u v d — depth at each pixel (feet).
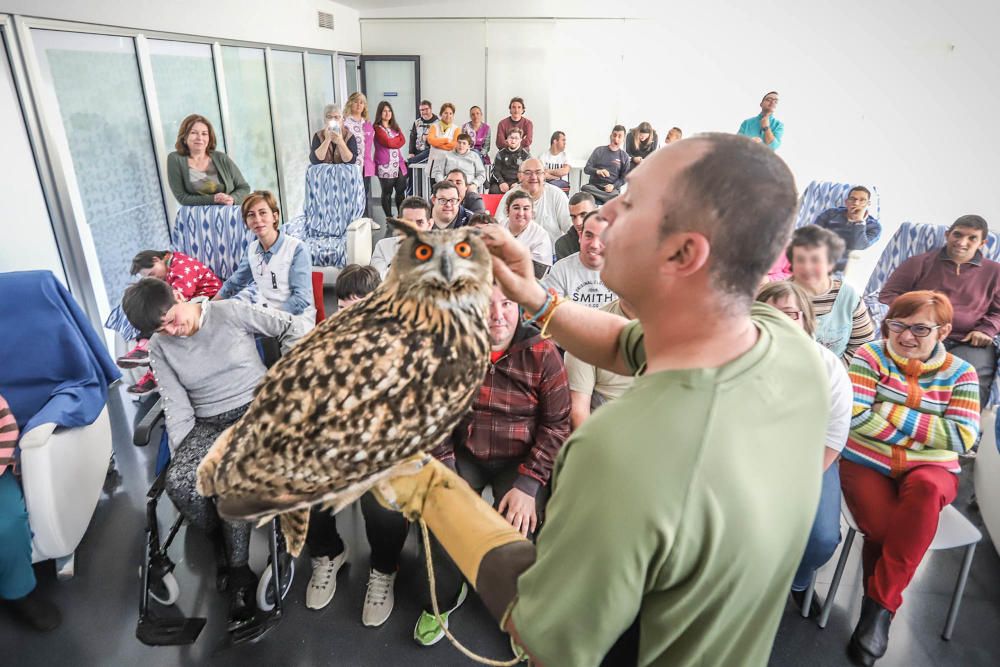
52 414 7.75
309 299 12.32
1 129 11.05
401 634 7.58
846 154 26.21
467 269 3.46
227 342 7.80
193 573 8.38
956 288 12.13
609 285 2.33
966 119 22.09
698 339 2.17
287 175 24.61
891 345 7.61
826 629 7.80
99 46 13.38
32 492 7.42
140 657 7.21
